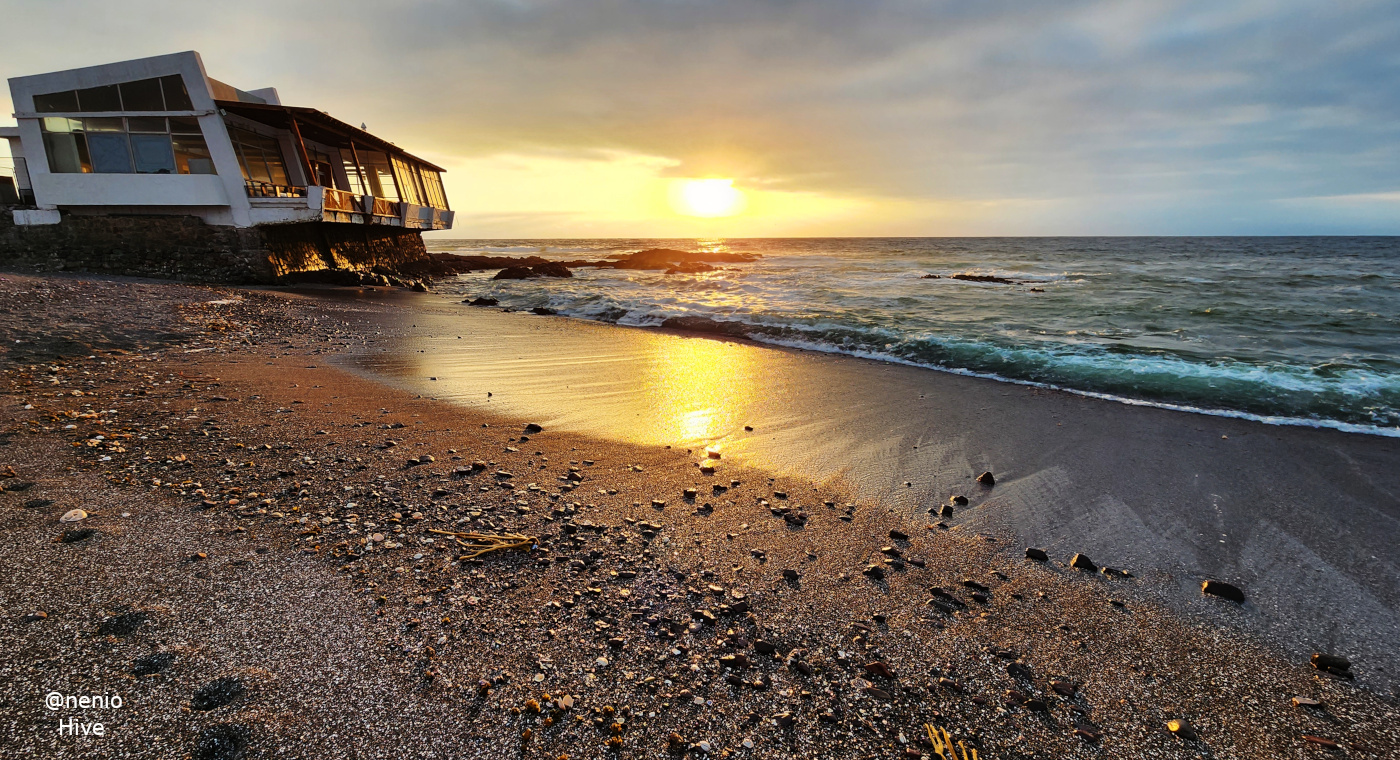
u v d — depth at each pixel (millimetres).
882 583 3160
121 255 17203
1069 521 3977
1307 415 6332
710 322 12961
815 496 4293
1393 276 24781
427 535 3395
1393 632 2857
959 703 2328
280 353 8516
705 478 4562
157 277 17266
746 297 19188
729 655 2516
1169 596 3133
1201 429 5941
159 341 8414
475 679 2271
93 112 16297
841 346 10617
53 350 7145
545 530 3551
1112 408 6695
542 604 2797
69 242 17016
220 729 1959
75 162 16625
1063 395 7262
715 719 2172
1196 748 2162
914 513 4059
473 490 4090
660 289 22516
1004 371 8469
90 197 16719
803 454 5168
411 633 2512
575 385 7492
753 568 3254
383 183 24953
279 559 3021
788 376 8258
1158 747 2162
